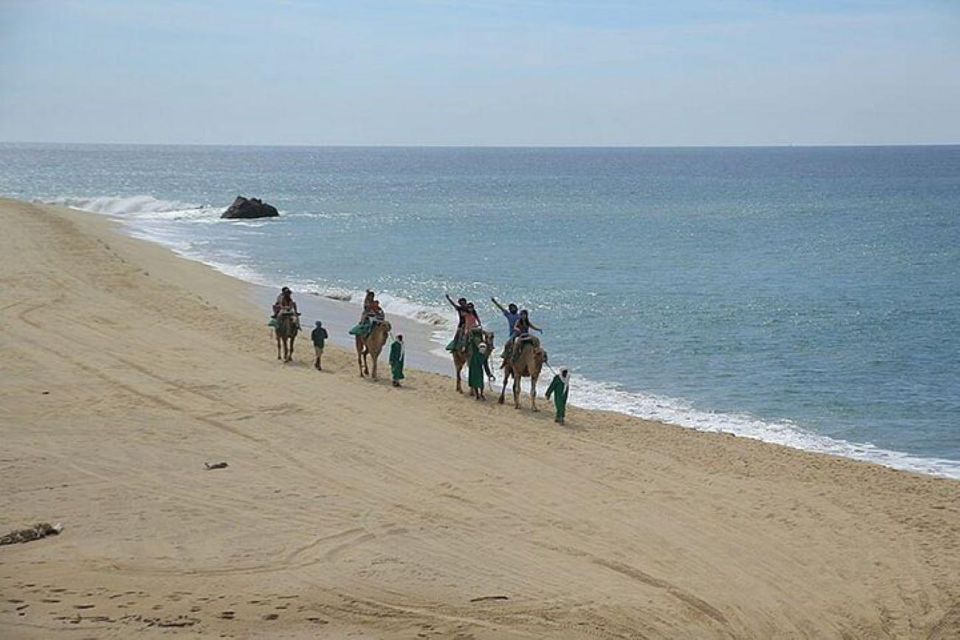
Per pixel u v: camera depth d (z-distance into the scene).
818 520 17.70
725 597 14.32
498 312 45.25
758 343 38.66
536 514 17.73
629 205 126.56
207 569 14.38
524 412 25.86
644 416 27.77
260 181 196.12
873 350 37.38
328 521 16.88
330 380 28.19
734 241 79.94
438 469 20.27
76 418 22.95
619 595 14.16
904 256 69.25
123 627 11.78
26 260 48.41
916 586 14.81
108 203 106.00
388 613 13.02
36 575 13.73
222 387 26.50
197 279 49.56
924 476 21.11
